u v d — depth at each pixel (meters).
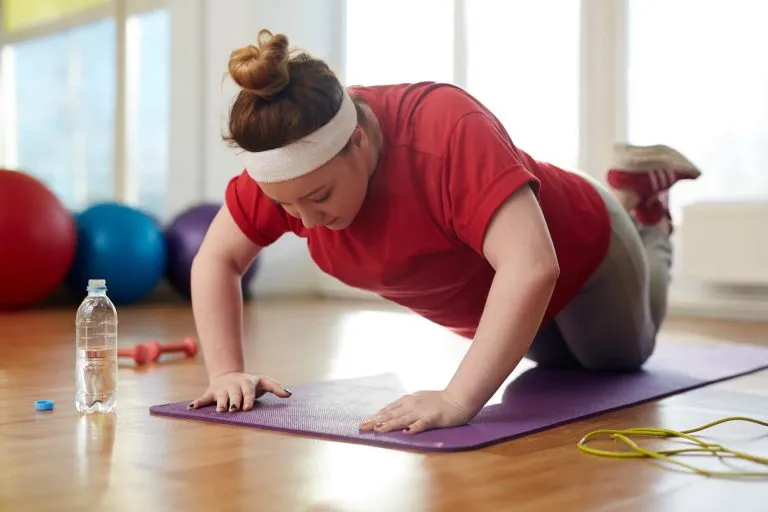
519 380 2.15
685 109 4.57
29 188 4.47
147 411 1.75
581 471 1.26
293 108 1.35
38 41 6.20
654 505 1.10
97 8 5.89
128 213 4.94
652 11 4.66
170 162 5.75
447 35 5.49
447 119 1.54
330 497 1.13
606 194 2.09
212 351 1.78
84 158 6.02
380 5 5.85
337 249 1.66
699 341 3.18
